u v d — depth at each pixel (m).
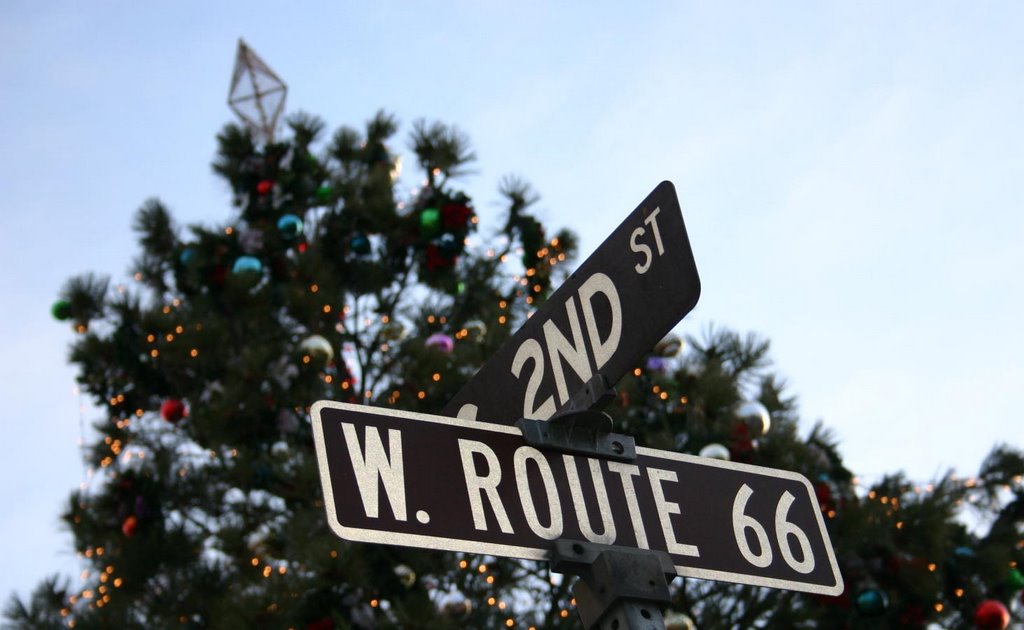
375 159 12.96
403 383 10.60
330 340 10.91
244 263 10.84
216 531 9.61
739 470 2.77
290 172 11.76
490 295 12.02
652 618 2.38
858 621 8.66
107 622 9.37
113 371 10.93
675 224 2.53
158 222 12.19
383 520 2.34
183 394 10.92
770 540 2.69
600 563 2.43
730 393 8.81
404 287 11.88
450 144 12.38
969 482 9.90
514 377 2.78
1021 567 9.53
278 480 9.51
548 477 2.54
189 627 9.08
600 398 2.57
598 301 2.65
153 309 11.19
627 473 2.63
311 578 8.32
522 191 12.20
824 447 9.51
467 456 2.50
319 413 2.42
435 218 11.53
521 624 9.14
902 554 8.69
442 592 9.16
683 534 2.59
